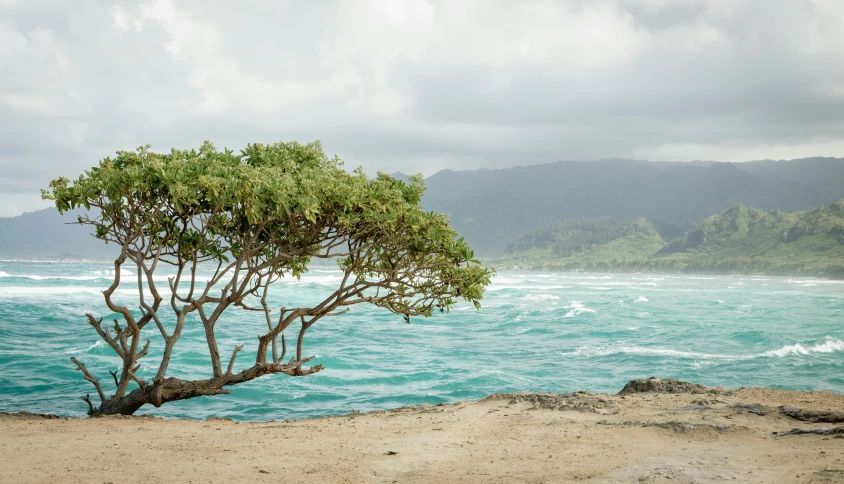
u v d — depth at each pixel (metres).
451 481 5.83
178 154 9.38
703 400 9.37
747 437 7.13
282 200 8.81
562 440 7.36
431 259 10.56
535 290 78.25
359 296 10.70
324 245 10.10
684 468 5.87
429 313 11.02
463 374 20.58
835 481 5.26
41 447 7.34
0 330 27.42
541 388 18.73
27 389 17.20
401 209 9.76
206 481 5.82
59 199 8.98
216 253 10.57
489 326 35.47
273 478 5.92
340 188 9.34
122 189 8.82
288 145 10.52
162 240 9.94
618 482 5.54
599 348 27.28
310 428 8.62
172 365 20.78
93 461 6.63
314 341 27.95
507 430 8.01
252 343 26.33
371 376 20.02
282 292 56.72
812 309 52.25
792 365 23.33
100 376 18.98
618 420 8.27
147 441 7.71
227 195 8.76
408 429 8.34
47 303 39.75
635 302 56.72
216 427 8.84
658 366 22.89
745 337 31.14
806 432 7.07
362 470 6.25
